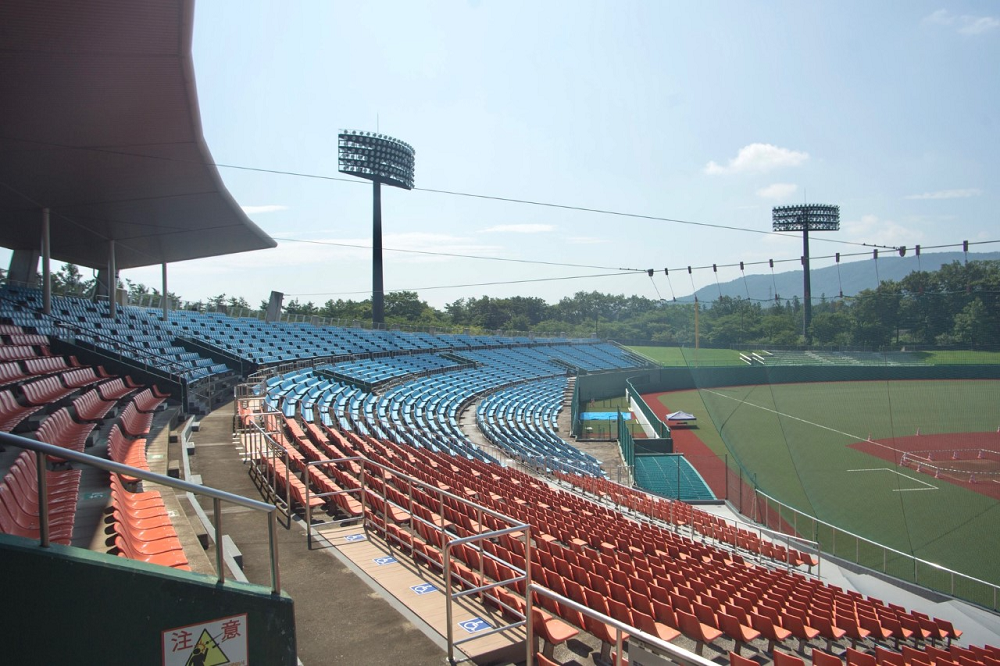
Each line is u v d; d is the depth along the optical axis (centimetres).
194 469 1505
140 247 3353
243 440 1672
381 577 856
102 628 363
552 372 6375
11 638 343
